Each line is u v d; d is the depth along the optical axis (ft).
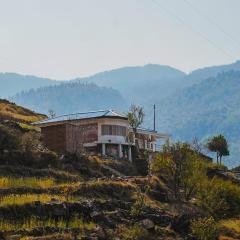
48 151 305.73
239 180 421.18
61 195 252.21
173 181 321.11
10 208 218.59
